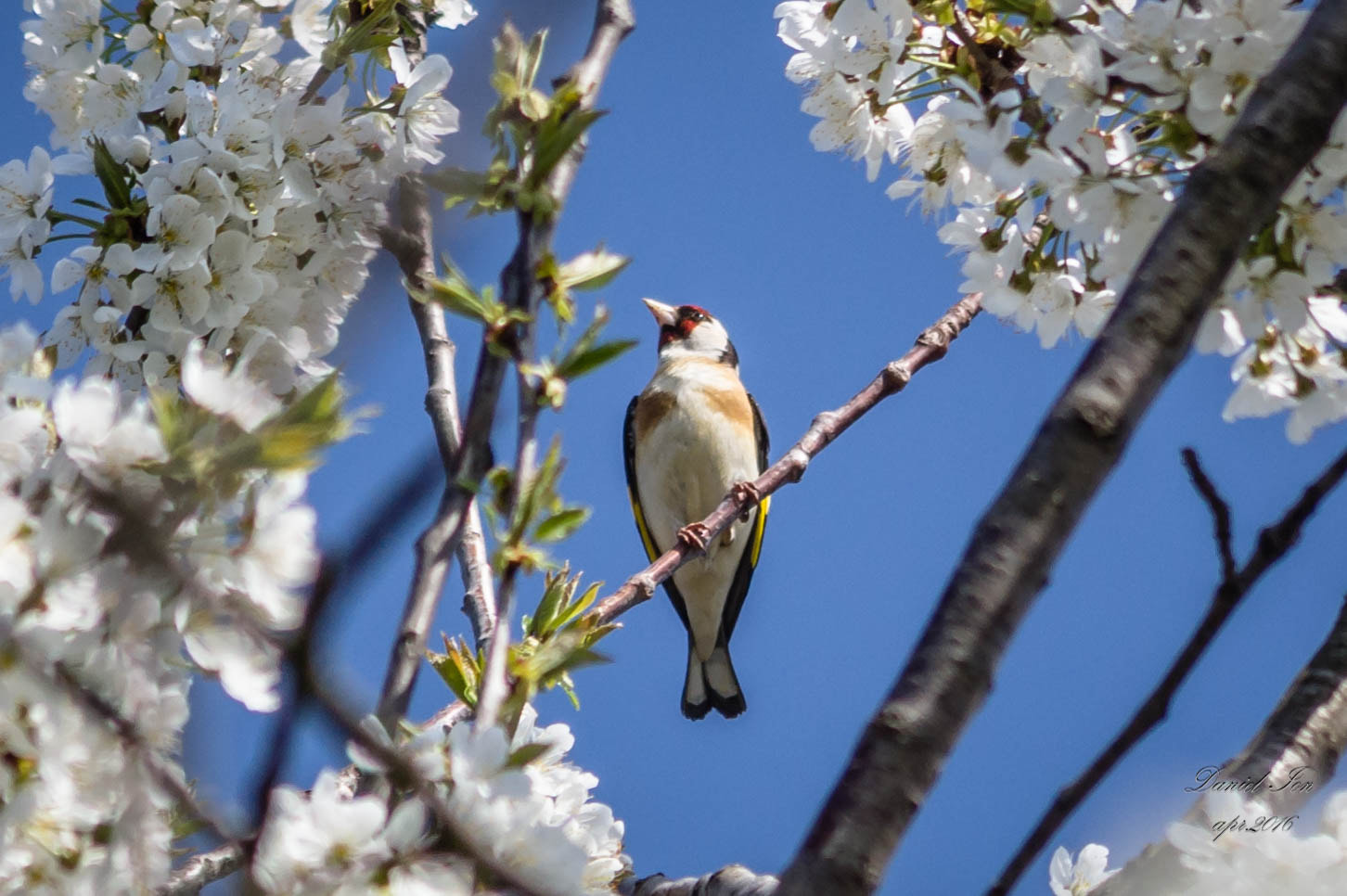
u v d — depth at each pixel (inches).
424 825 147.9
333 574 106.8
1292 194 227.0
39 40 259.0
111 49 266.8
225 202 240.5
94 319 240.8
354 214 253.8
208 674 137.6
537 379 154.0
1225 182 155.0
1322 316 247.9
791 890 124.1
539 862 148.6
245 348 242.1
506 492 156.8
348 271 252.5
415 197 170.4
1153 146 235.3
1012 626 132.9
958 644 131.6
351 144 254.7
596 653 187.9
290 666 110.6
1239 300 231.5
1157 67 225.6
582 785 218.5
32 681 136.0
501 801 150.7
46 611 134.3
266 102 249.9
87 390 135.9
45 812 140.2
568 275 159.8
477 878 146.3
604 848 215.6
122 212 243.9
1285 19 220.8
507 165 155.1
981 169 223.3
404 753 146.3
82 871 139.9
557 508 157.2
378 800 145.4
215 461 133.0
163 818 149.6
